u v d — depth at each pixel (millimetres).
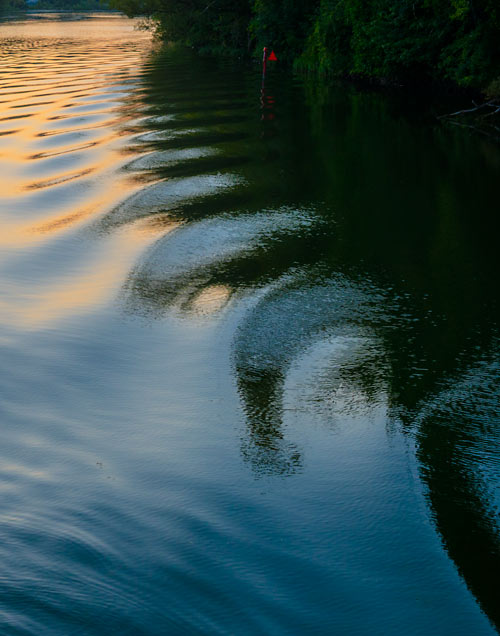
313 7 43031
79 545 6484
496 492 7582
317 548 6676
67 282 12523
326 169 20062
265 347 10461
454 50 29875
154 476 7586
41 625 5598
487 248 14305
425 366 10031
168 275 12836
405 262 13609
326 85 36594
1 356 9969
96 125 25609
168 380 9562
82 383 9406
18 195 17359
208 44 54000
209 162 20625
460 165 20453
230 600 6004
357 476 7758
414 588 6270
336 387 9500
